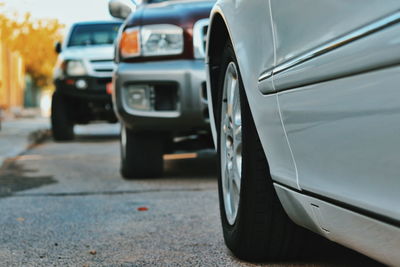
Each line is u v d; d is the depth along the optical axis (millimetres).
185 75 5230
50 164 7512
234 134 2902
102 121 12375
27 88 33250
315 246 2725
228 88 3066
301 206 2197
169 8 5613
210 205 4320
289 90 2035
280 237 2674
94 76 11633
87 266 2838
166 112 5297
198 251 3035
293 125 2047
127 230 3568
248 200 2635
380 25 1460
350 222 1800
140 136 5621
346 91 1633
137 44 5402
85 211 4215
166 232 3488
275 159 2334
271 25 2234
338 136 1725
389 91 1436
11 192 5219
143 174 5770
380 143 1509
